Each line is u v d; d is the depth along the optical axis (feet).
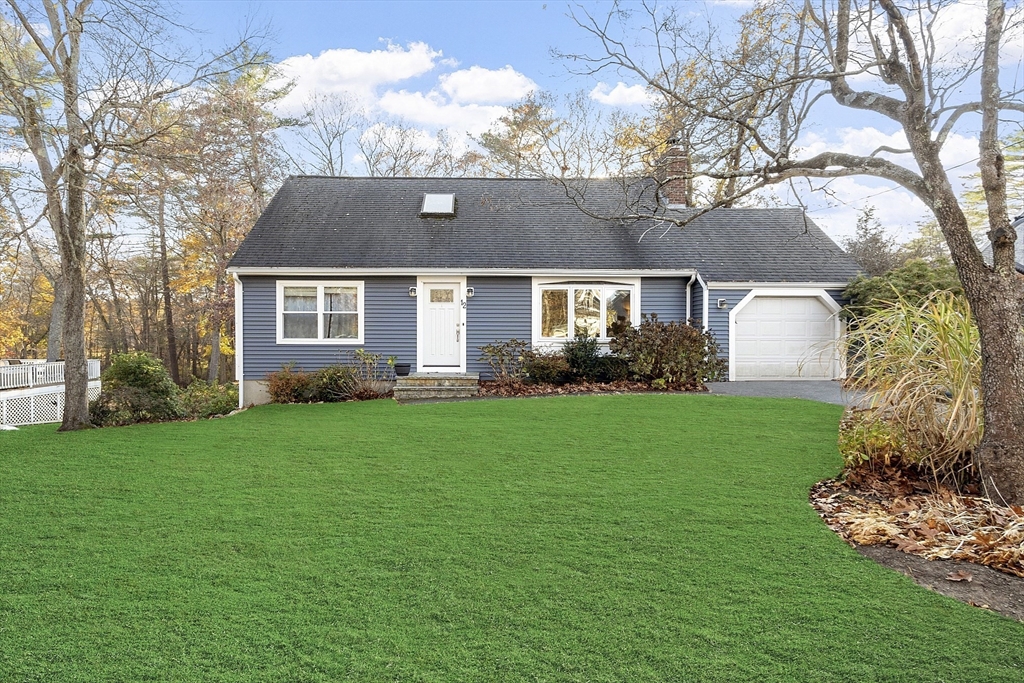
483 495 19.11
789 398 39.09
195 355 111.34
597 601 12.03
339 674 9.59
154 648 10.31
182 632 10.84
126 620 11.25
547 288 50.93
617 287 51.29
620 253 51.96
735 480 20.61
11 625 11.06
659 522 16.55
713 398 39.04
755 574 13.25
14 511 17.71
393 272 48.93
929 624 11.11
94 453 25.46
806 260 52.24
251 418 35.53
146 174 40.01
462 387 45.03
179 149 37.35
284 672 9.63
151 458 24.47
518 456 24.20
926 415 19.89
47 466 23.18
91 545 15.02
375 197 58.49
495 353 48.16
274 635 10.75
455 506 18.04
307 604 11.91
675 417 32.24
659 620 11.28
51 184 34.19
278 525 16.46
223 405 50.49
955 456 19.43
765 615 11.45
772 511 17.42
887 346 21.26
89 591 12.46
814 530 15.90
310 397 45.88
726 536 15.49
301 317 49.98
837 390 42.98
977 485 19.01
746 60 25.44
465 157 97.09
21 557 14.26
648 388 44.83
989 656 10.07
